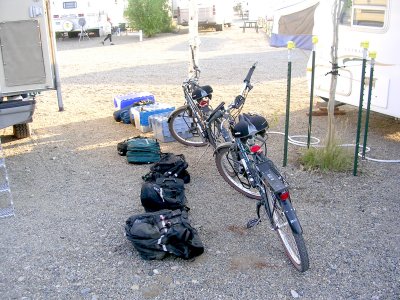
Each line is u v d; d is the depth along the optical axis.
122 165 6.55
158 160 6.55
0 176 6.30
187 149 7.09
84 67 15.07
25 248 4.47
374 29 7.02
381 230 4.63
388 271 3.98
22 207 5.35
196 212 5.08
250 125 4.49
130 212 5.14
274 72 13.20
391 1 6.70
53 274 4.05
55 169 6.48
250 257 4.22
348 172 6.00
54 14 21.98
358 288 3.77
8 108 6.25
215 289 3.79
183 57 16.55
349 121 8.34
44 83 7.17
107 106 9.94
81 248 4.44
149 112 7.94
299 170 6.08
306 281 3.87
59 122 8.85
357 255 4.21
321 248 4.33
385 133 7.67
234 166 5.23
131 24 23.44
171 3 25.39
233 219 4.91
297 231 3.80
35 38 6.96
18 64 6.96
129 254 4.31
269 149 6.95
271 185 3.93
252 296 3.70
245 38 21.30
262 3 16.86
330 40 7.84
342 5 7.03
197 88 6.63
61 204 5.39
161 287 3.83
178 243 4.15
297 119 8.53
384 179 5.80
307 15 8.16
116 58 16.88
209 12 23.91
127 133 8.00
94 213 5.14
